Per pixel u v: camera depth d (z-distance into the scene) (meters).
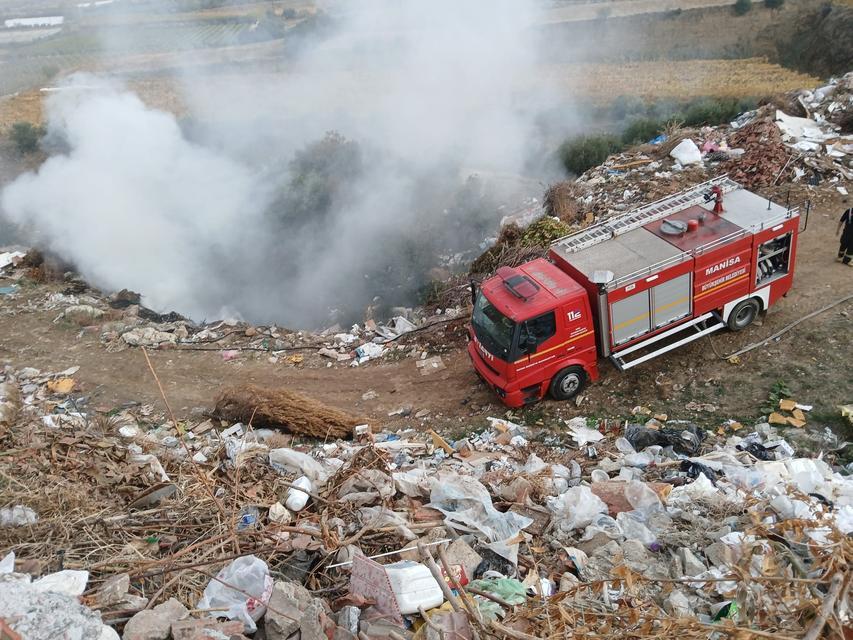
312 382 13.20
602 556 7.18
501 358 10.56
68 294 18.28
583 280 10.60
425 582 6.20
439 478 8.61
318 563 6.87
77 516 7.23
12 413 11.23
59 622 4.98
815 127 17.48
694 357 11.55
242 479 8.95
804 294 12.34
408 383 12.71
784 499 7.49
